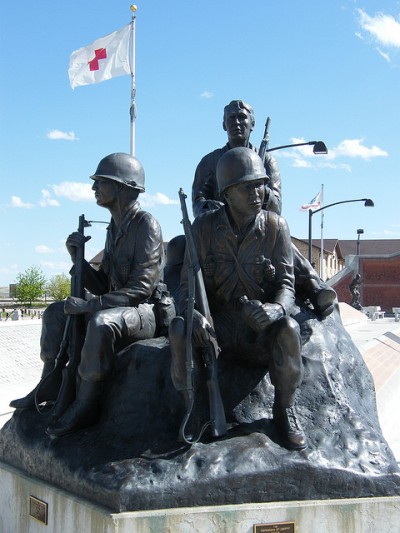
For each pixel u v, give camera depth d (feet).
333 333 17.46
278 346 13.41
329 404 15.10
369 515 12.80
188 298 13.69
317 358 16.08
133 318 15.80
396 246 244.83
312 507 12.55
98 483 12.50
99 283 17.53
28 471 14.90
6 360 47.55
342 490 12.98
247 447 13.01
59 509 13.20
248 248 14.89
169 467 12.50
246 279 14.96
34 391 16.55
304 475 12.84
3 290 273.75
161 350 15.65
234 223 14.92
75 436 14.56
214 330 14.76
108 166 16.62
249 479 12.50
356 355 17.53
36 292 199.21
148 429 14.26
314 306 17.94
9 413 31.53
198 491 12.21
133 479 12.23
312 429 14.26
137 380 15.17
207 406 14.30
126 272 16.57
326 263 185.78
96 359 14.83
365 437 14.34
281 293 14.60
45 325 17.19
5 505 15.11
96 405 15.15
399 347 57.00
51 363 17.04
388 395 32.35
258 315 13.61
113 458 13.19
